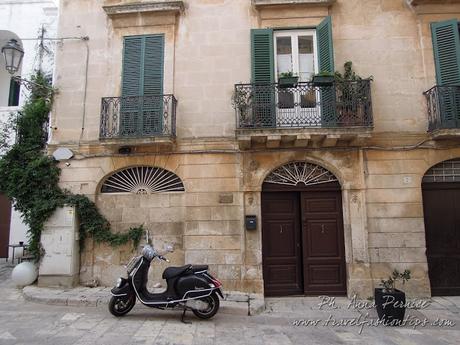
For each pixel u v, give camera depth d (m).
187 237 8.63
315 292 8.61
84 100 9.30
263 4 9.08
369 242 8.45
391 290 6.90
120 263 8.87
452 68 8.72
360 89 8.34
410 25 9.12
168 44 9.30
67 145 9.14
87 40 9.51
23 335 5.76
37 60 11.25
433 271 8.56
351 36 9.10
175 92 9.11
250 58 9.12
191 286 6.57
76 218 8.82
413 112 8.80
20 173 8.99
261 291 8.38
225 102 9.02
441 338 6.04
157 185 9.09
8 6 12.77
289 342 5.75
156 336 5.77
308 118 8.45
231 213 8.66
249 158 8.80
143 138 8.53
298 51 9.19
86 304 7.50
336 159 8.70
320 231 8.80
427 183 8.83
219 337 5.86
